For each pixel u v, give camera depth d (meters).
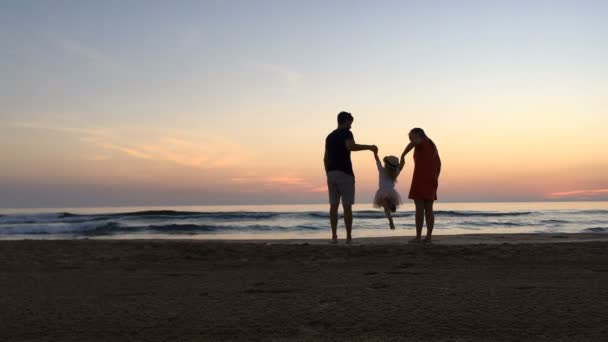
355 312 3.24
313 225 24.95
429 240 8.09
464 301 3.47
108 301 3.69
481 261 5.81
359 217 30.53
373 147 8.22
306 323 3.04
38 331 2.95
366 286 4.14
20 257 6.63
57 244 7.93
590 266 5.36
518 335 2.74
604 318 3.00
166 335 2.85
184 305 3.52
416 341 2.69
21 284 4.50
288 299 3.66
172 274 5.06
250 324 3.03
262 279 4.66
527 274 4.79
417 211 8.04
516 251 6.54
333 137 8.17
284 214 32.88
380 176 8.54
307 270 5.27
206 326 3.00
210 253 6.87
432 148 8.05
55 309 3.45
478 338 2.71
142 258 6.49
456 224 26.06
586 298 3.52
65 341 2.77
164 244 7.94
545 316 3.06
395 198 8.47
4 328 3.01
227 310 3.35
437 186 8.09
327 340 2.72
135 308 3.45
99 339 2.79
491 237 9.48
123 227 23.62
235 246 7.55
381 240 8.74
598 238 9.28
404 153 8.13
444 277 4.63
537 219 30.98
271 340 2.74
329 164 8.16
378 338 2.74
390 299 3.57
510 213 40.03
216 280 4.64
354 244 7.75
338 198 8.24
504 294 3.69
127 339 2.79
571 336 2.70
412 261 5.88
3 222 29.64
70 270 5.50
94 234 21.91
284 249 7.11
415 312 3.21
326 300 3.59
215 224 26.67
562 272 4.91
